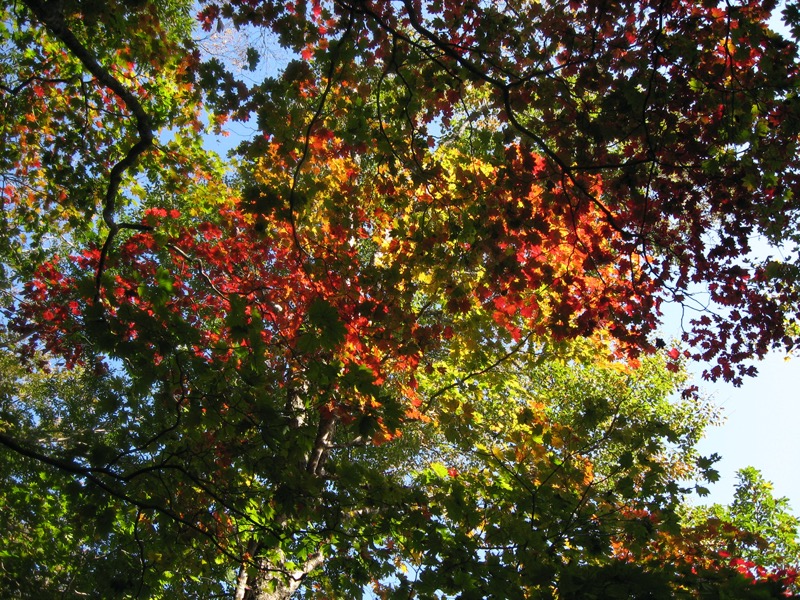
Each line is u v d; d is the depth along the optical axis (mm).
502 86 5117
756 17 5715
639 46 5988
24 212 8516
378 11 6156
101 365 7941
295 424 4707
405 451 10766
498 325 6668
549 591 3771
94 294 3697
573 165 5977
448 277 6211
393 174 6020
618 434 4785
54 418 11453
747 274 6602
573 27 5914
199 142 7992
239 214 8211
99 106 7738
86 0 6090
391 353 6414
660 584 3209
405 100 5699
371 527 4707
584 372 11742
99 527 4227
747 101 5551
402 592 4336
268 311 7152
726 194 6211
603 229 6598
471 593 3850
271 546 5188
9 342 9211
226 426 4316
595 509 4723
